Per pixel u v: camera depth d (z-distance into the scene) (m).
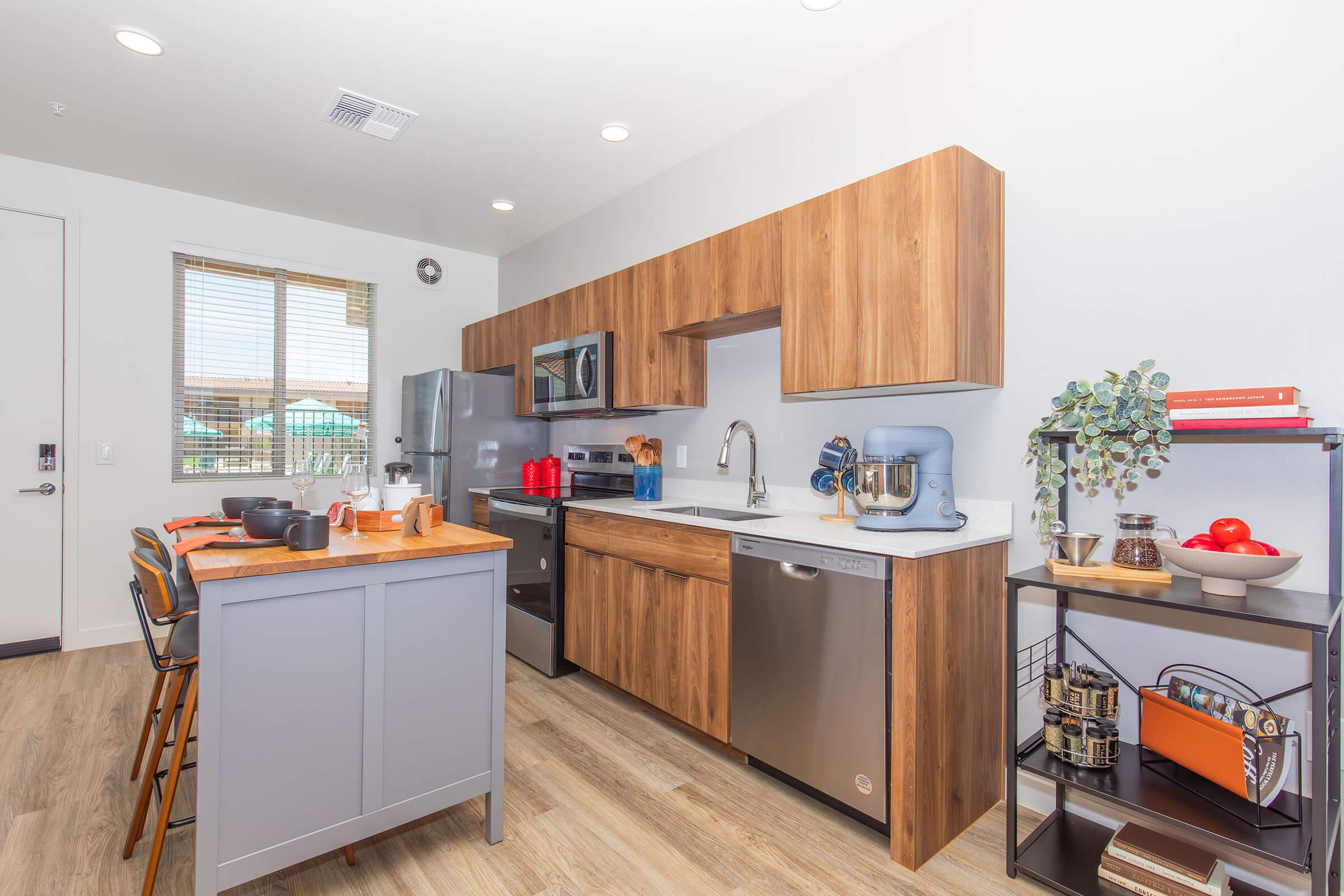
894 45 2.29
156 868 1.46
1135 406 1.52
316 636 1.48
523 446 4.14
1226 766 1.41
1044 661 1.92
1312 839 1.22
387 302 4.38
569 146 3.05
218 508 3.76
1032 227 1.95
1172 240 1.68
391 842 1.75
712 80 2.51
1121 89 1.78
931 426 2.08
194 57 2.37
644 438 3.05
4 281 3.18
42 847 1.69
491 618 1.77
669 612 2.40
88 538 3.38
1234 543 1.39
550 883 1.59
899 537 1.85
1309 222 1.48
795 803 1.95
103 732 2.38
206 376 3.76
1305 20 1.49
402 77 2.49
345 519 1.98
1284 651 1.51
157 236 3.56
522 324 3.91
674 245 3.27
